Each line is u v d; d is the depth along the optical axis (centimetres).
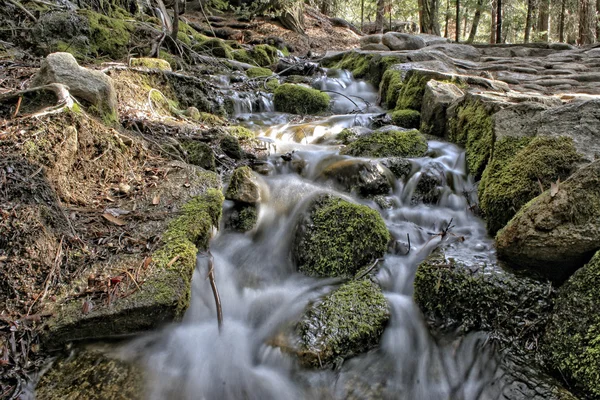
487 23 2481
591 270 248
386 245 356
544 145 356
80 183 330
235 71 920
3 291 231
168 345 254
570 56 987
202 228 317
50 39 661
